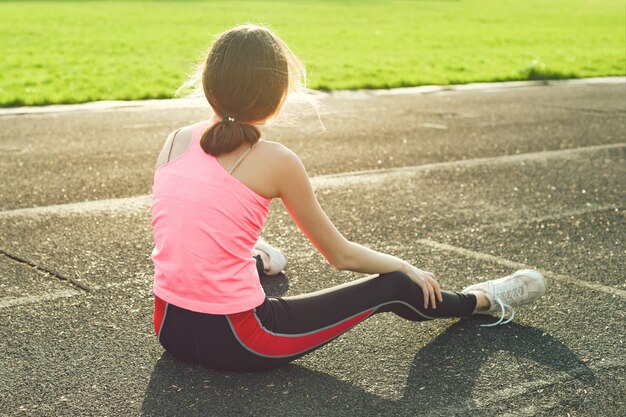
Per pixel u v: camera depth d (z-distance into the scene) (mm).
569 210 6016
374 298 3191
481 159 7914
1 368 3258
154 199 3008
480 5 42438
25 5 34688
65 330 3645
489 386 3191
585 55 19891
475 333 3674
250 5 37906
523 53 20156
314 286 4270
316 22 29062
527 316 3893
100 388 3109
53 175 6902
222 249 2883
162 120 10141
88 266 4539
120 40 21078
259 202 2926
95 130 9305
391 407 3014
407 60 17812
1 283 4234
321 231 3051
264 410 2965
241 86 2828
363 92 13344
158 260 2992
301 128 9695
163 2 38938
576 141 9016
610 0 48000
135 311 3887
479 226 5520
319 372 3273
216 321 2930
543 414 2984
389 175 7121
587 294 4223
